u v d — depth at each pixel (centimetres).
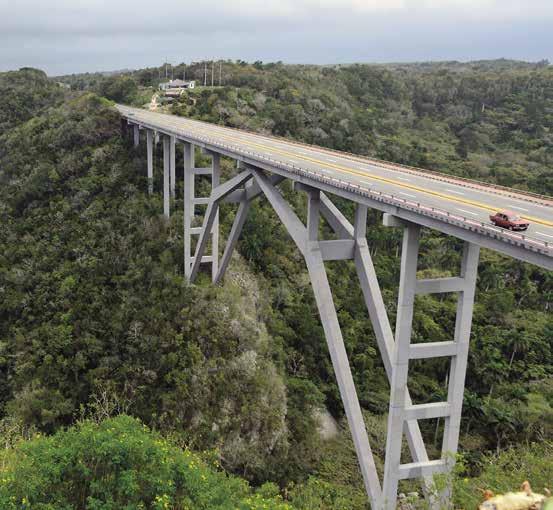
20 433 3525
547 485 2088
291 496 3406
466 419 4541
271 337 5066
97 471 1964
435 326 5516
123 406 4112
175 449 2372
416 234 2539
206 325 4775
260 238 5947
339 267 6234
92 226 5816
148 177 6294
